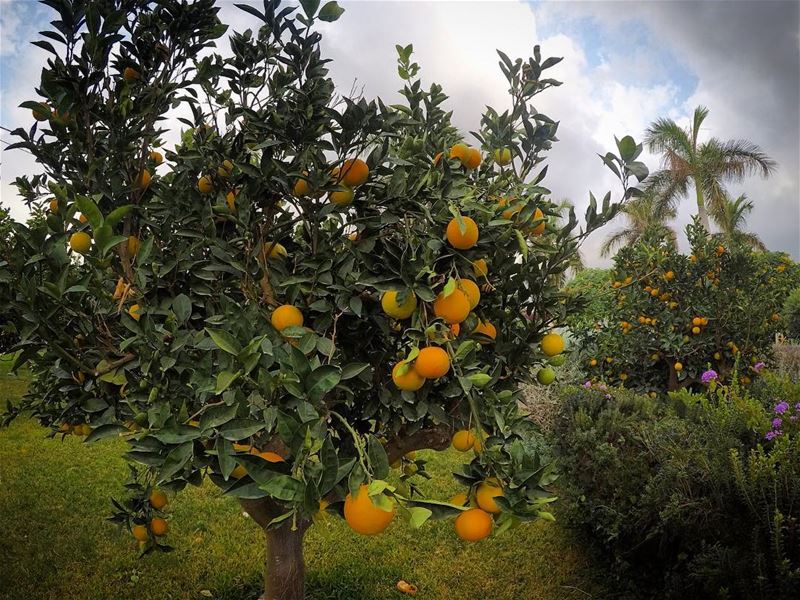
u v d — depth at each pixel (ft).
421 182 6.22
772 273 24.75
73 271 8.39
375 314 6.89
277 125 6.70
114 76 6.88
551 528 14.93
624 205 7.24
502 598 11.96
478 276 6.63
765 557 8.93
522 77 8.99
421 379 5.46
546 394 20.52
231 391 5.04
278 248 7.66
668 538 10.80
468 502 5.61
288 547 9.40
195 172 8.00
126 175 7.14
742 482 9.21
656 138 65.00
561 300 8.14
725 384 20.75
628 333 22.97
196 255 7.52
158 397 6.08
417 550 13.84
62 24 6.30
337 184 6.39
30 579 12.15
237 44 7.87
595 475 12.32
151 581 12.16
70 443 20.31
